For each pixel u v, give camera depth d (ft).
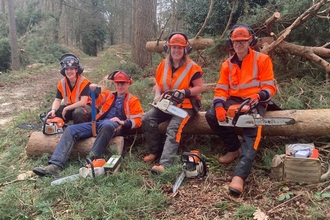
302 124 11.35
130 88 18.70
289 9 17.99
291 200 8.86
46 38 70.95
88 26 112.68
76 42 114.93
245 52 10.65
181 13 30.19
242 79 10.66
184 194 9.65
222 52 20.43
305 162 9.48
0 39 49.60
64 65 12.82
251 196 9.31
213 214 8.62
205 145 12.84
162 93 12.25
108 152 11.98
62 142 11.53
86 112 12.97
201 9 26.27
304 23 17.56
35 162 12.46
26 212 9.19
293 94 14.87
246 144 9.96
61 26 103.91
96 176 10.31
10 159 13.20
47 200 9.62
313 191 9.21
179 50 11.32
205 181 10.21
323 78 16.47
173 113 11.00
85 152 12.07
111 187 9.97
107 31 123.65
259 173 10.46
